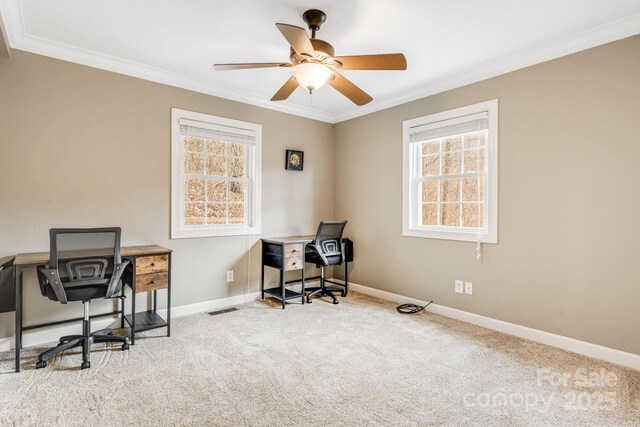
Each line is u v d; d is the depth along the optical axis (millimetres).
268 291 3949
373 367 2332
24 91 2641
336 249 4062
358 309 3656
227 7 2234
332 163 4781
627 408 1865
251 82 3555
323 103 4199
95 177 2951
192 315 3436
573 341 2615
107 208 3010
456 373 2254
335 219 4762
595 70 2502
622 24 2336
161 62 3080
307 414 1796
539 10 2229
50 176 2750
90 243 2305
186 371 2252
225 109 3748
